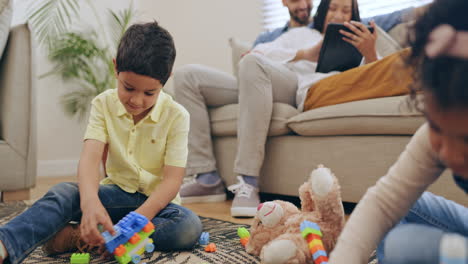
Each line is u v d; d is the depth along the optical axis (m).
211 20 3.00
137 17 3.16
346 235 0.57
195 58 3.05
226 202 1.75
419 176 0.54
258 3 2.92
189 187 1.74
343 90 1.43
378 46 1.78
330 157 1.45
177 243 0.95
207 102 1.84
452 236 0.29
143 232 0.83
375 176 1.33
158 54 0.85
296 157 1.55
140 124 0.98
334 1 1.85
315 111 1.46
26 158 1.80
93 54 2.85
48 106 2.85
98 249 0.90
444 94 0.32
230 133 1.79
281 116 1.57
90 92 2.91
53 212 0.83
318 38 1.89
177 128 1.01
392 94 1.32
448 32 0.33
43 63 2.81
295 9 2.04
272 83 1.63
